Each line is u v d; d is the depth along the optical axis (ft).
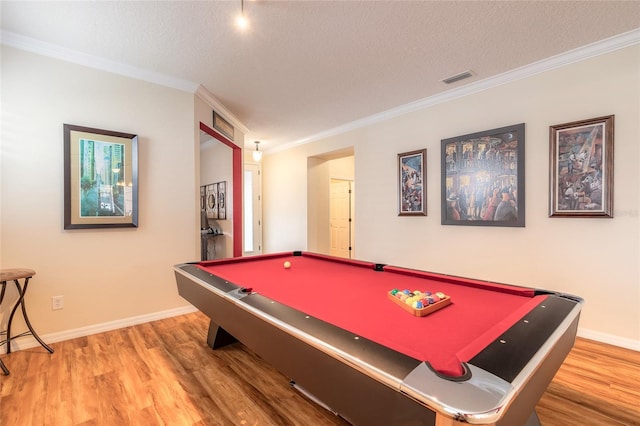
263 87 10.19
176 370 6.35
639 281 7.11
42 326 7.54
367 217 13.61
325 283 5.78
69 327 7.90
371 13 6.33
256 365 6.58
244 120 13.85
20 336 6.88
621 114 7.30
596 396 5.43
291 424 4.78
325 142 15.84
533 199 8.73
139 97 8.99
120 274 8.71
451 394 2.01
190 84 9.82
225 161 15.65
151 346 7.51
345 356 2.66
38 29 6.79
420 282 5.86
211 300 5.41
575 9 6.20
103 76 8.37
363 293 5.08
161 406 5.18
